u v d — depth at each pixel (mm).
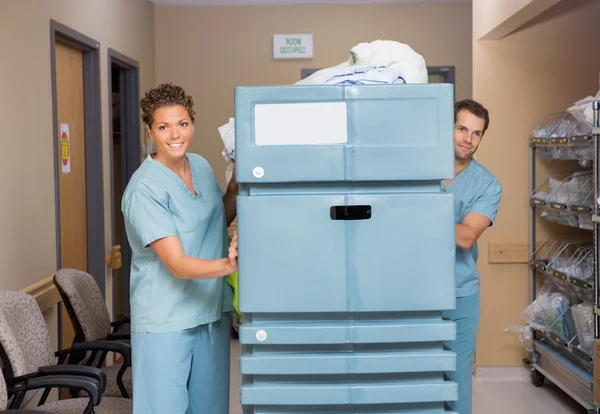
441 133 1577
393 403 1679
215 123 6828
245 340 1627
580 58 4906
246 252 1599
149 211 2082
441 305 1610
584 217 4180
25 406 2873
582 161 4199
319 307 1605
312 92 1568
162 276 2182
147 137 6281
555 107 4938
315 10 6773
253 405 1692
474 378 4938
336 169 1574
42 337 2943
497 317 5023
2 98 3303
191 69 6801
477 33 4938
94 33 4781
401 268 1603
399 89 1569
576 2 4879
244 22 6777
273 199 1587
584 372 4102
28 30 3627
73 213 4602
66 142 4465
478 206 2791
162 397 2186
